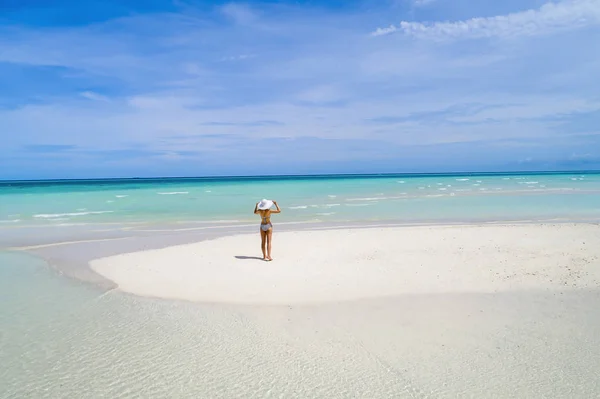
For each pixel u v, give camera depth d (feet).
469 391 15.58
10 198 110.93
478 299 26.27
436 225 60.39
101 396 15.44
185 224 63.46
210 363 18.01
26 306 25.64
